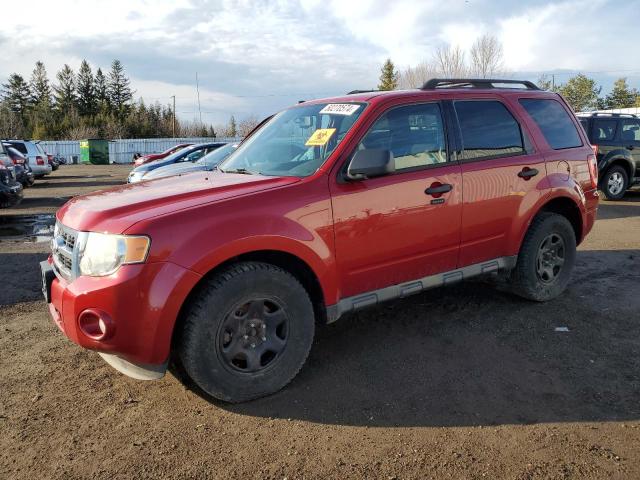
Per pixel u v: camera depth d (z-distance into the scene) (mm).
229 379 3113
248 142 4609
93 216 3018
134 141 49000
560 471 2533
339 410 3129
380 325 4410
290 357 3324
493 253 4367
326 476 2537
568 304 4844
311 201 3326
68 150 49250
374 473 2551
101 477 2557
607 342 4012
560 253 4879
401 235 3730
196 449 2770
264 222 3129
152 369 2996
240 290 3070
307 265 3418
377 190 3584
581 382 3406
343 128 3711
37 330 4449
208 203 3072
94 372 3660
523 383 3408
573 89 67188
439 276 4055
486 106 4383
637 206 11148
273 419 3045
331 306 3480
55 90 88438
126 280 2781
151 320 2836
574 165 4910
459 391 3320
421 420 3006
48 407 3201
